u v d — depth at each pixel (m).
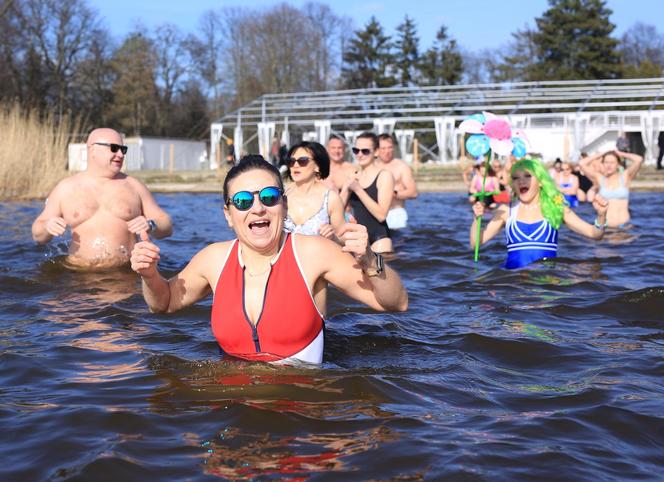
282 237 3.66
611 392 3.24
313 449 2.63
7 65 52.00
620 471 2.46
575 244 8.26
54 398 3.23
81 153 32.31
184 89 65.56
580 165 10.31
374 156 7.95
